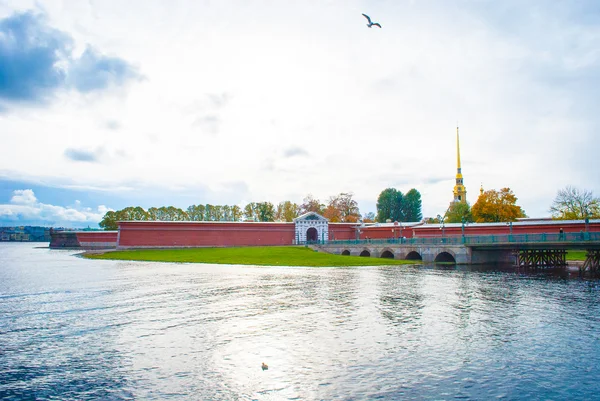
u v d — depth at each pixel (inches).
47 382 630.5
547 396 587.2
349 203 6441.9
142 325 955.3
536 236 2417.6
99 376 652.7
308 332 892.0
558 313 1080.2
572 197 4170.8
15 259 3467.0
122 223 3973.9
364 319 1009.5
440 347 789.9
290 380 636.7
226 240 4239.7
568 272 2191.2
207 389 606.2
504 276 1948.8
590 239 2212.1
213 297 1316.4
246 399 575.2
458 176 7214.6
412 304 1200.2
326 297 1317.7
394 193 7007.9
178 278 1831.9
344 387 611.8
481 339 840.9
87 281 1727.4
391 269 2320.4
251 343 815.7
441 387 613.6
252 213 7071.9
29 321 996.6
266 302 1229.7
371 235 4566.9
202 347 791.7
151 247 4023.1
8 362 713.6
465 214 5118.1
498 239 2610.7
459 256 2709.2
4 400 569.6
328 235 4616.1
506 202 4318.4
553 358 732.7
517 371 674.2
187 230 4136.3
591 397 584.1
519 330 909.2
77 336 866.8
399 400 572.1
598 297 1326.3
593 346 796.6
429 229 3671.3
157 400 572.7
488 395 589.6
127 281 1722.4
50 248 6437.0
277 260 2802.7
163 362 713.6
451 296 1339.8
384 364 701.3
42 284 1632.6
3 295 1363.2
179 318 1024.2
